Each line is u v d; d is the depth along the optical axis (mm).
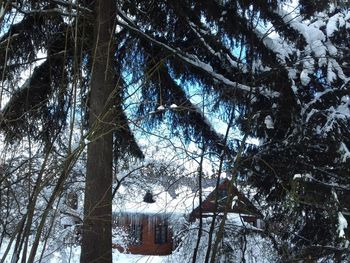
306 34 7738
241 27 7215
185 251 8273
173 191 7602
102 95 5949
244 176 7492
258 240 8109
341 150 7543
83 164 8125
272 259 7910
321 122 7805
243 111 7406
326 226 7691
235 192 6922
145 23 7703
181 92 7996
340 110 7809
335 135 7578
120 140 8500
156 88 7812
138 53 7895
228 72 7918
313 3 7461
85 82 6125
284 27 7637
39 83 6914
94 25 6203
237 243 7691
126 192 9398
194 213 7527
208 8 7289
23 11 6180
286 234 7766
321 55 7758
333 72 7809
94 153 6793
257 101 7578
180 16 7602
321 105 7938
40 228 3623
